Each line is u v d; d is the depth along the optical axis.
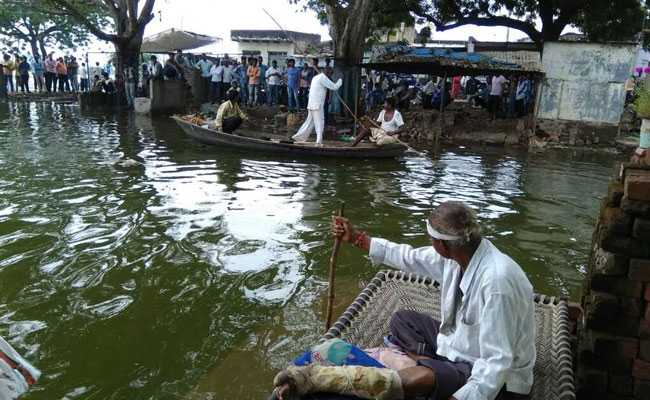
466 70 17.03
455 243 2.80
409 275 4.78
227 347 4.36
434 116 18.22
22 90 26.59
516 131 16.97
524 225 7.72
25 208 7.68
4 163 10.86
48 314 4.77
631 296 3.09
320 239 6.74
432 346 3.44
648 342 3.11
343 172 10.84
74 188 8.89
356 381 2.86
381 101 21.41
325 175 10.49
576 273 6.01
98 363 4.10
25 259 5.85
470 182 10.49
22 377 2.88
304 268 5.88
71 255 6.00
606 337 3.17
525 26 22.44
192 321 4.73
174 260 5.96
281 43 35.28
